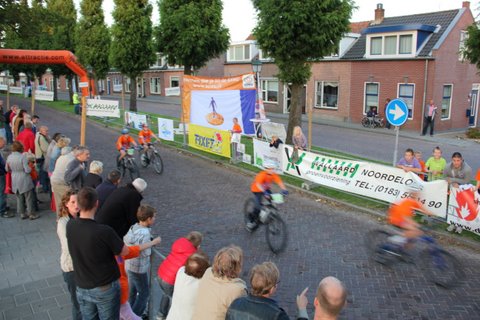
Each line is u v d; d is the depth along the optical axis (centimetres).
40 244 773
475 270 692
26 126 1078
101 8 3528
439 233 824
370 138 2216
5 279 637
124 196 568
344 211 988
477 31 1886
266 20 1502
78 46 3600
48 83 7275
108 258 395
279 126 1709
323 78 2998
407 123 2528
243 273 679
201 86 1864
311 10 1432
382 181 957
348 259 729
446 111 2562
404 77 2505
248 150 1612
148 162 1394
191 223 908
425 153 1809
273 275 320
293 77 1559
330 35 1471
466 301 594
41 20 2117
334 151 1780
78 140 1962
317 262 717
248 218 834
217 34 2170
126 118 2320
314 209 1006
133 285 516
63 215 476
